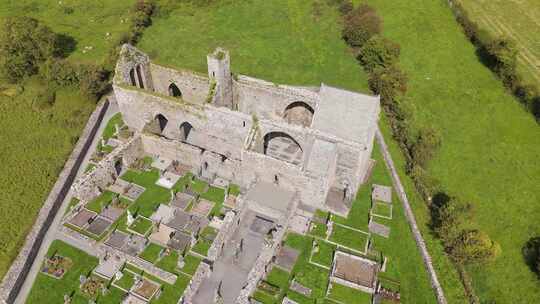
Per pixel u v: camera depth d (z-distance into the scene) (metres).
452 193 68.00
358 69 96.56
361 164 62.66
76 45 97.44
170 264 55.84
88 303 51.47
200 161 68.19
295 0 121.44
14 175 68.19
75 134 75.44
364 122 61.06
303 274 55.38
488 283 56.03
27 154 72.00
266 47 103.19
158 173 68.81
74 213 61.56
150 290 52.91
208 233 59.88
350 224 61.84
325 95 63.22
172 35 106.56
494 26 105.94
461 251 55.25
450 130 79.44
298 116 75.81
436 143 72.00
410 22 108.50
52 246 57.75
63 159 69.94
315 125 62.75
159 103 69.50
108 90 84.75
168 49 101.31
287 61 98.81
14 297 51.94
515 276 56.81
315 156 61.31
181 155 69.19
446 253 58.00
